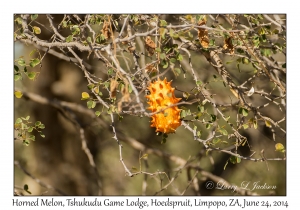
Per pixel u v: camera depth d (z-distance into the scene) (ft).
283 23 18.85
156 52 15.16
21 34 16.52
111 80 13.75
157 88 13.91
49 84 32.27
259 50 17.12
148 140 34.24
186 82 27.09
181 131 35.22
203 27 13.97
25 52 30.53
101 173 35.76
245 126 15.55
